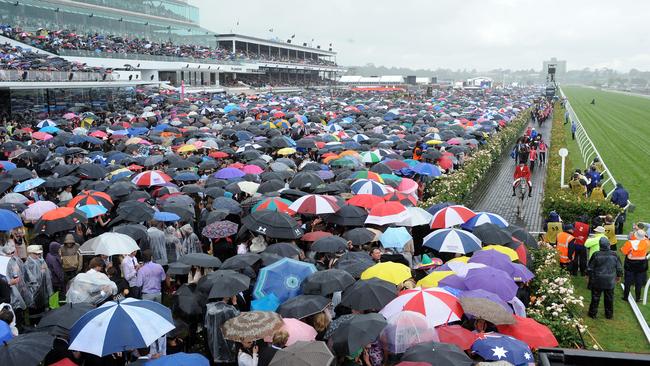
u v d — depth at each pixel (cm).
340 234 1462
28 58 4500
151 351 916
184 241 1379
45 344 756
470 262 1077
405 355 721
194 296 1002
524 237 1369
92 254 1180
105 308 796
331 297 1014
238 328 801
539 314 1077
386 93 11231
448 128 3647
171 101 5234
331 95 9850
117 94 5478
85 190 1672
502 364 673
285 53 13875
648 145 4562
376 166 2081
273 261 1110
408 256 1285
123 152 2531
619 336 1202
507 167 3519
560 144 4019
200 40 11300
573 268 1554
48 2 7644
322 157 2559
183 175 1923
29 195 1759
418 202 1903
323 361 689
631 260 1347
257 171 2053
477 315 819
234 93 9112
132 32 9450
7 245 1255
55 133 3025
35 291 1158
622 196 2009
